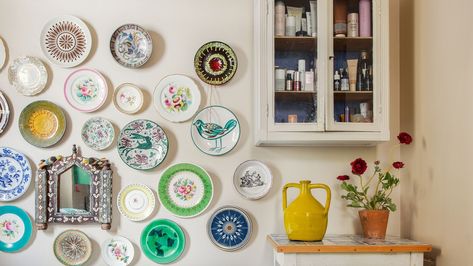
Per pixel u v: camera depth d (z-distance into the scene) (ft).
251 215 8.05
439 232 6.77
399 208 8.13
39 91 8.07
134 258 7.94
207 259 7.98
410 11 7.78
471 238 5.96
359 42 7.45
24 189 7.98
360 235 7.91
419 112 7.45
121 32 8.13
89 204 7.96
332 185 8.13
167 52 8.18
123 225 7.98
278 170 8.13
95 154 8.07
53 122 8.09
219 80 8.14
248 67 8.21
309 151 8.16
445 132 6.63
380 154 8.19
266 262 8.00
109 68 8.14
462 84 6.19
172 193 8.04
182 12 8.21
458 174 6.28
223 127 8.12
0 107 8.05
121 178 8.05
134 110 8.07
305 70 7.41
